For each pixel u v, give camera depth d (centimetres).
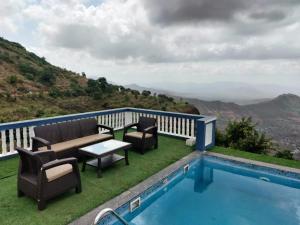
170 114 767
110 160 505
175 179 490
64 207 339
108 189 399
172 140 739
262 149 729
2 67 5172
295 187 474
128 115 876
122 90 4631
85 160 478
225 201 414
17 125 545
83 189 397
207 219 354
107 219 322
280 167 516
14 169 479
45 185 329
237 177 525
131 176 456
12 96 3784
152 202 409
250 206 393
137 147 602
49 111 2722
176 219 354
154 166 513
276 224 342
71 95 4400
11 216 313
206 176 529
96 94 4322
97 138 568
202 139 627
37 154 339
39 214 319
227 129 826
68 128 550
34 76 5294
